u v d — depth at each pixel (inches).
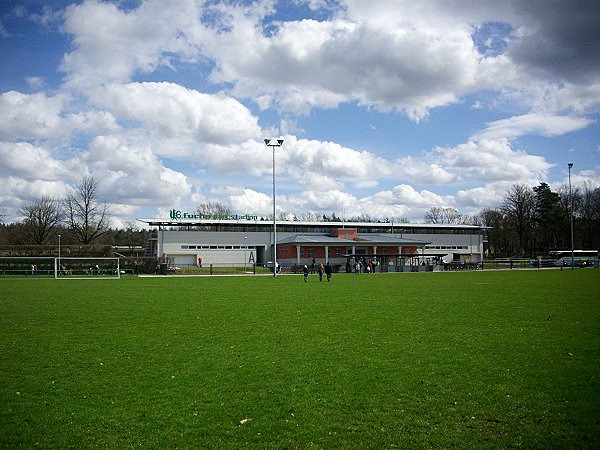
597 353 473.7
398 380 388.5
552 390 357.7
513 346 511.2
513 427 292.2
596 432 283.3
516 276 2068.2
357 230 4227.4
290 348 514.3
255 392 362.9
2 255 3316.9
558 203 4709.6
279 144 2331.4
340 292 1259.8
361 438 279.9
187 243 3762.3
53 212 3841.0
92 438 282.8
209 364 447.8
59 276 2356.1
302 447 269.6
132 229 6382.9
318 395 354.0
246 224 3905.0
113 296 1169.4
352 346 521.3
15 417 315.6
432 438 278.5
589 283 1517.0
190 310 860.6
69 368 437.1
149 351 506.3
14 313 823.7
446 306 889.5
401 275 2358.5
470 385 372.8
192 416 315.3
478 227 4571.9
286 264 3627.0
